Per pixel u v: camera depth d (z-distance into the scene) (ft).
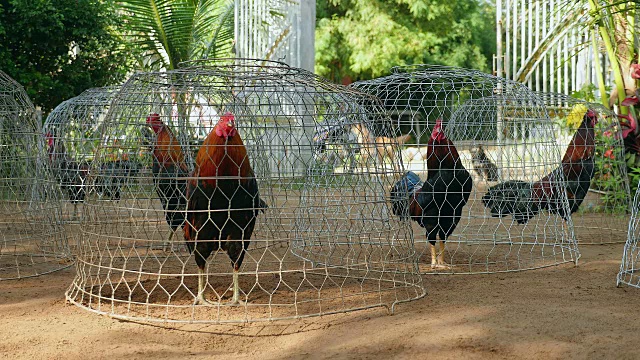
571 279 21.18
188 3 58.18
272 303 18.42
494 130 31.91
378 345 14.23
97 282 21.33
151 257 25.46
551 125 26.04
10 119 26.13
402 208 21.06
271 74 18.26
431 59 105.81
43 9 46.34
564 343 13.96
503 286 20.20
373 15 101.96
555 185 26.30
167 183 20.56
